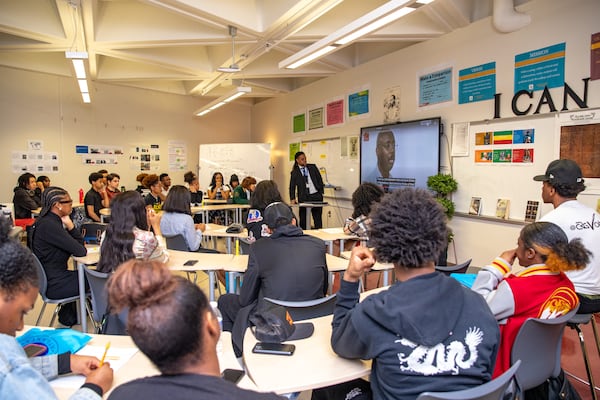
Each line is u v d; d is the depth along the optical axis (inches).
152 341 25.5
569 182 86.0
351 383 55.7
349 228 121.5
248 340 56.3
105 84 300.5
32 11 174.7
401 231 41.9
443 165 184.4
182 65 236.2
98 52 206.2
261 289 78.2
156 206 215.6
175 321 25.6
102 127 300.7
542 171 142.8
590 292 77.9
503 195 157.2
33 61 264.1
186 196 136.7
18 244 37.6
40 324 127.3
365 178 233.8
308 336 57.3
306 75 256.7
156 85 325.4
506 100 154.5
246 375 48.1
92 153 296.7
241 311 73.3
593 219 80.6
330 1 141.0
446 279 42.2
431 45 187.0
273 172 350.6
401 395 40.4
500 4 146.9
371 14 117.3
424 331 38.8
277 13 157.1
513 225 152.9
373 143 225.6
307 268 77.2
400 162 206.5
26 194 229.9
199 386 25.7
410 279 42.1
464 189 173.8
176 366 26.5
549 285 59.5
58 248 106.9
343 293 50.0
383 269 102.5
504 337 58.9
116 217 91.4
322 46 142.8
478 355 40.5
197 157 355.9
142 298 26.4
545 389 65.1
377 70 223.0
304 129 300.2
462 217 174.4
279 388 44.1
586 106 128.9
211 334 28.2
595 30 126.0
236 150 335.0
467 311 41.3
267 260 77.4
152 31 181.9
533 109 145.1
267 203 128.3
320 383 45.4
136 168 319.9
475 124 167.2
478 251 168.1
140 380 27.1
